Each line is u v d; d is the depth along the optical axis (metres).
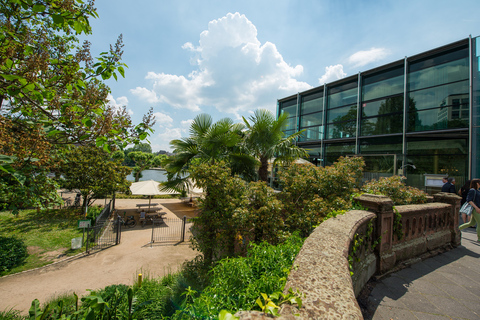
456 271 3.29
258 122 7.82
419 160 10.80
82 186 13.97
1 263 7.31
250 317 0.85
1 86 2.34
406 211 3.53
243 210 4.46
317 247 1.67
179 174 8.13
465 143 9.66
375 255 3.01
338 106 14.34
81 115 2.66
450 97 10.03
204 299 1.53
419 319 2.12
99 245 9.94
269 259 1.98
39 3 2.35
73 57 2.79
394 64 11.87
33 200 4.77
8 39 2.39
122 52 2.92
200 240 5.46
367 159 12.54
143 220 13.58
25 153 3.11
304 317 0.85
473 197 5.10
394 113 11.75
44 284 6.47
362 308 2.27
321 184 5.23
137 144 3.16
